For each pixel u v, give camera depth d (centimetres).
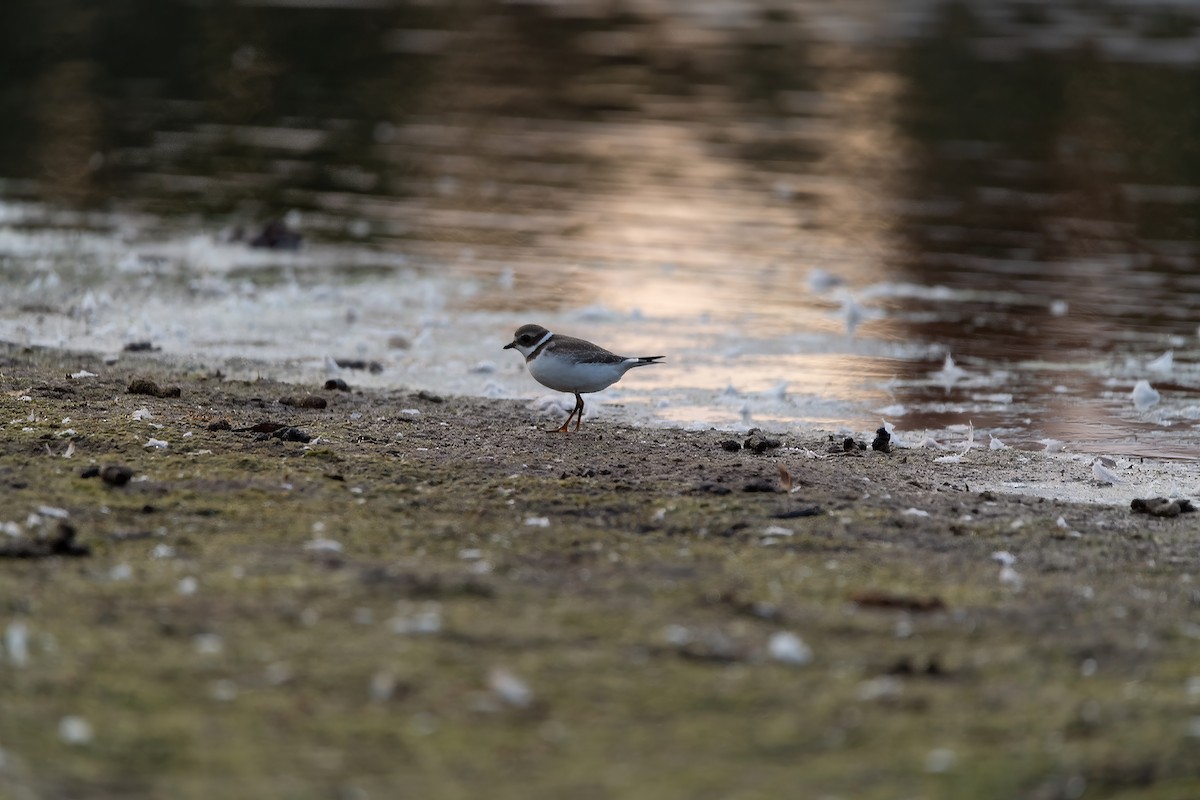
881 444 1223
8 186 2411
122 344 1543
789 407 1415
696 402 1420
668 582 816
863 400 1452
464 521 930
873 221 2322
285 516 914
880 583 832
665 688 663
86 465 993
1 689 631
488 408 1329
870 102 3216
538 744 607
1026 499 1063
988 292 1942
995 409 1427
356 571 804
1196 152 2777
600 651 702
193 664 666
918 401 1452
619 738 615
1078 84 3328
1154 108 3091
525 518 945
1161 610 804
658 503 990
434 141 2856
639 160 2719
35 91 3192
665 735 619
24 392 1212
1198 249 2173
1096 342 1712
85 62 3519
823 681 679
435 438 1172
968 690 676
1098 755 612
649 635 725
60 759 577
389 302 1816
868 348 1672
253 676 656
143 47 3722
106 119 2964
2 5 4184
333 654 683
